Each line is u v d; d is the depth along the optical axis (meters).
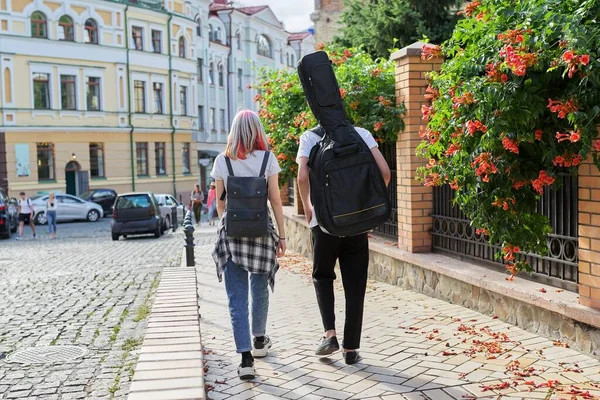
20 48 38.03
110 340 7.16
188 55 48.91
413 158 8.27
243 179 4.95
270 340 6.00
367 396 4.41
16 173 37.97
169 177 47.25
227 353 5.80
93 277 12.55
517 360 4.97
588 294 5.04
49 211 25.94
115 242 22.38
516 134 4.63
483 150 4.87
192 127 49.50
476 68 4.98
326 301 5.13
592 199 4.93
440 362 5.05
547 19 4.33
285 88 13.10
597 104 4.26
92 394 5.28
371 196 4.75
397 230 9.38
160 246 19.83
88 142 41.53
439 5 15.50
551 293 5.56
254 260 4.97
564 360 4.92
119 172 43.41
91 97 41.97
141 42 45.00
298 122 11.40
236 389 4.70
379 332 6.07
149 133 45.34
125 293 10.45
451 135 5.15
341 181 4.71
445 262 7.48
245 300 5.02
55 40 39.59
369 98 9.52
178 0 48.00
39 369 6.05
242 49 58.31
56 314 8.76
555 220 5.74
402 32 15.56
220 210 5.16
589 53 4.05
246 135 5.05
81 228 31.77
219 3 61.22
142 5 44.59
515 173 4.86
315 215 4.82
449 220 7.81
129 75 43.81
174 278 6.96
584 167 4.99
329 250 5.06
